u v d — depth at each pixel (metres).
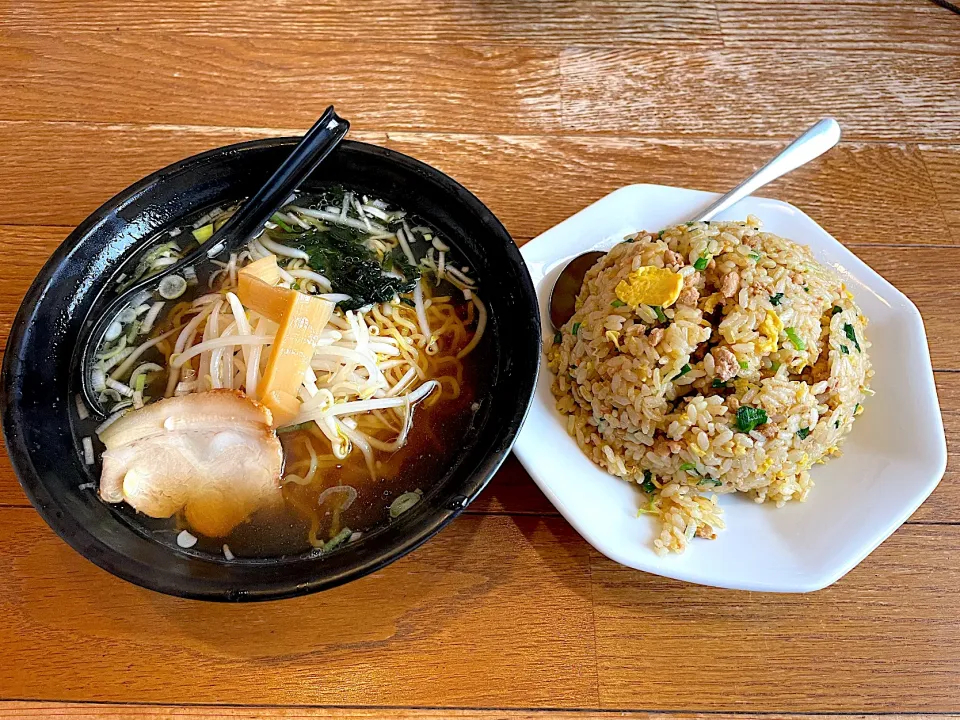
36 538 0.34
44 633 0.32
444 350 0.36
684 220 0.41
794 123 0.49
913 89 0.51
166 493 0.31
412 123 0.47
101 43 0.49
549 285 0.39
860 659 0.33
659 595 0.34
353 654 0.32
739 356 0.33
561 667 0.32
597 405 0.35
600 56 0.51
